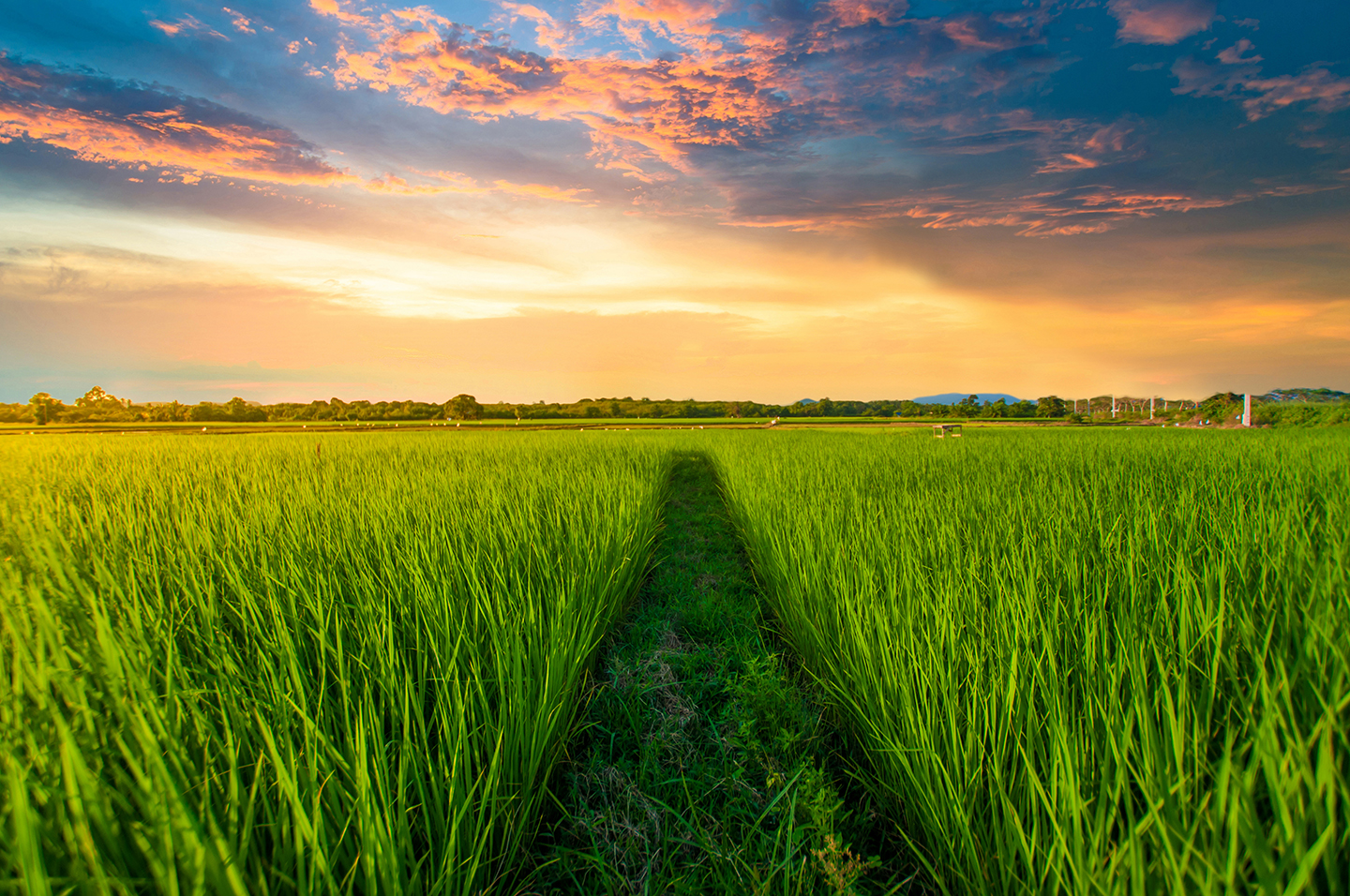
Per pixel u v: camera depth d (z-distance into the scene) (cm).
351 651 246
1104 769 133
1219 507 438
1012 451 1154
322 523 465
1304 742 130
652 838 199
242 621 265
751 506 642
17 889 104
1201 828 123
